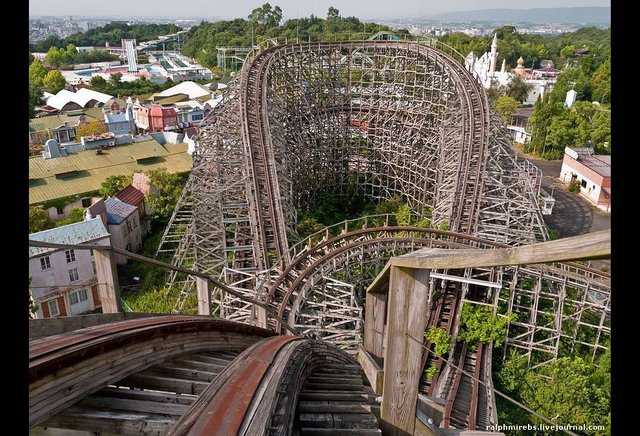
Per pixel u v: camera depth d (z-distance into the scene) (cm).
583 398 2039
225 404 408
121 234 3531
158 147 5497
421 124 4472
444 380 2066
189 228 3281
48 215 4247
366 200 4819
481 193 3048
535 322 2416
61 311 2886
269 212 2691
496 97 9206
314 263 2295
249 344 884
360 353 885
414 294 421
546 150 7238
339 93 5000
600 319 2605
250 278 2264
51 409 371
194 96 9544
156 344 548
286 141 3928
